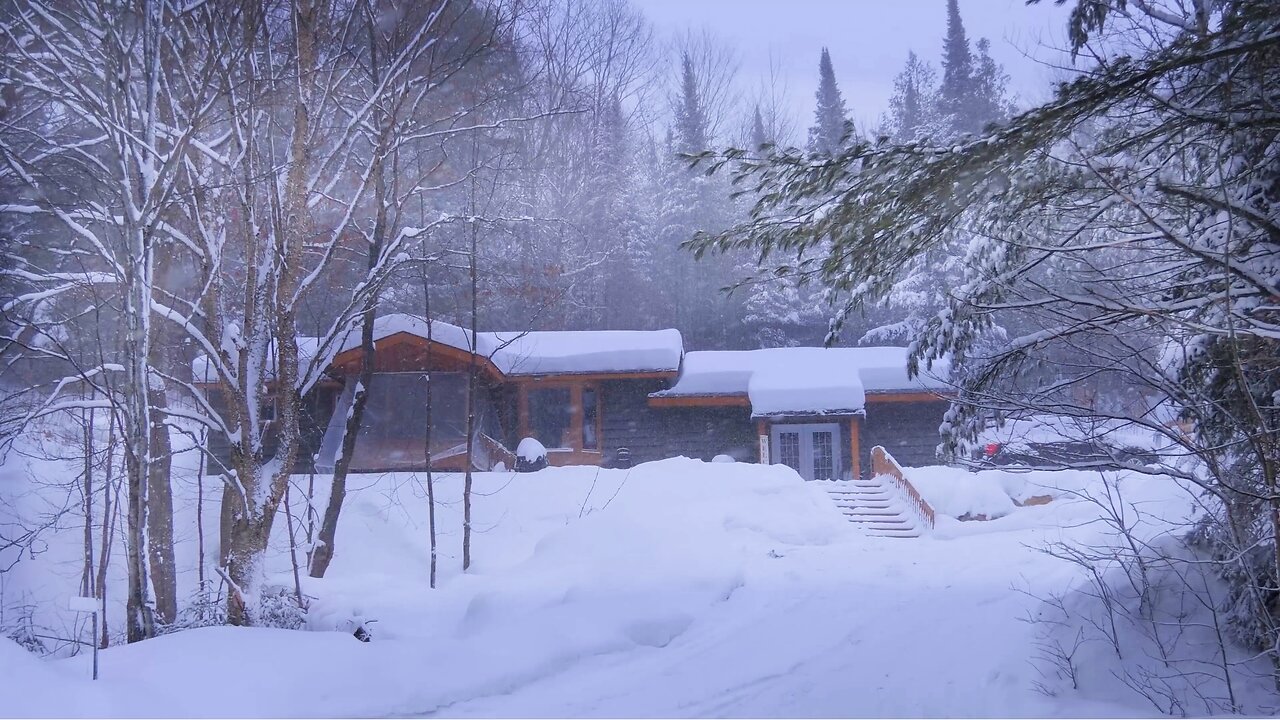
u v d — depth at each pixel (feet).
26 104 47.50
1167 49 21.59
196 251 39.32
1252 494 22.17
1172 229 24.08
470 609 37.19
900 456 88.99
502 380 85.81
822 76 160.15
